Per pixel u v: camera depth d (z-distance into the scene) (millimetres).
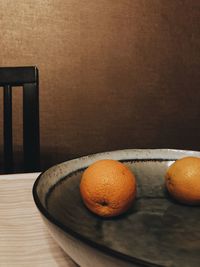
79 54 1624
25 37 1544
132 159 595
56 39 1581
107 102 1708
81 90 1660
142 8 1670
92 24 1614
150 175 583
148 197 539
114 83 1700
